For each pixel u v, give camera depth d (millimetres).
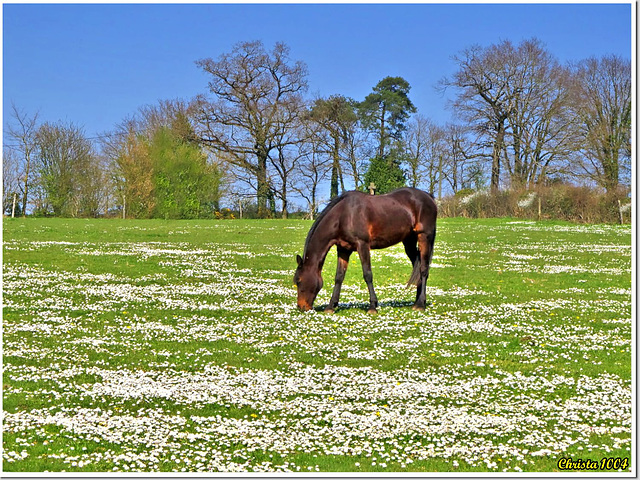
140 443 8023
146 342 12734
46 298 16781
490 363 11789
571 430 8680
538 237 42750
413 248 16562
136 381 10281
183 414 9000
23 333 13062
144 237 37312
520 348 12898
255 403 9477
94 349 12109
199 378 10539
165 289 19016
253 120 82000
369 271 15789
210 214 72812
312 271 15758
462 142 85125
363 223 15539
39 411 8859
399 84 93688
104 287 18875
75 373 10594
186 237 38188
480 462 7691
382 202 15688
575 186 65625
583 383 10680
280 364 11461
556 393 10188
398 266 26266
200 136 80438
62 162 73000
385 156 89688
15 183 72938
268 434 8367
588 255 31594
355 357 12008
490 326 14781
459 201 73625
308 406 9383
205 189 71062
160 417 8836
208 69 79812
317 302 17734
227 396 9758
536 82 76188
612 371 11383
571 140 74500
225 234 41031
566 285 21719
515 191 70000
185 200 69062
